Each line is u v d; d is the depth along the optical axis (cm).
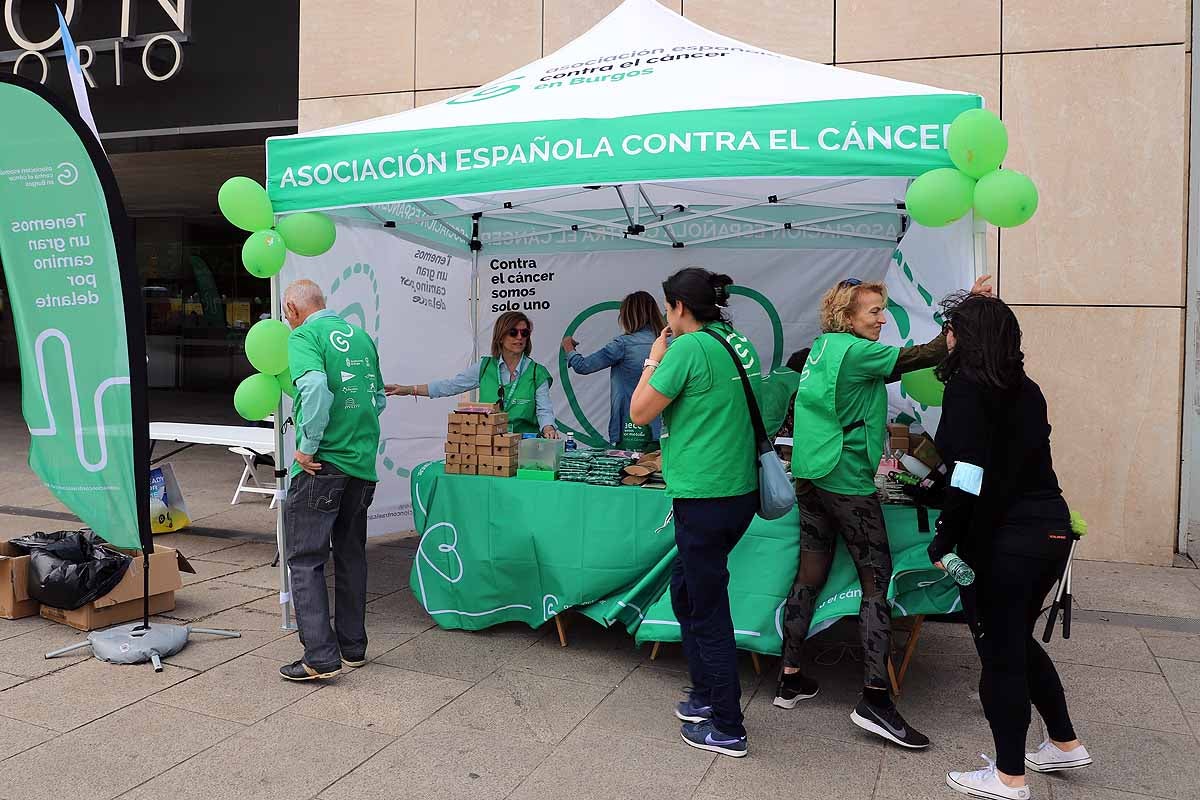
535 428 572
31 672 394
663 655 431
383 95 797
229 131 928
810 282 625
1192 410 633
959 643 457
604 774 313
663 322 627
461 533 454
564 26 741
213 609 489
